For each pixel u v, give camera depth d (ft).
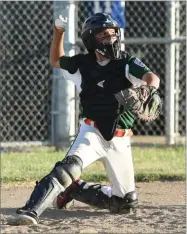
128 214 55.42
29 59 103.09
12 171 77.77
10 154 93.04
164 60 110.93
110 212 56.44
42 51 103.09
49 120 104.06
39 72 103.19
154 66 113.19
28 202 50.31
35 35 102.89
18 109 103.50
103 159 54.08
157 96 49.67
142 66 51.16
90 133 52.29
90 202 57.06
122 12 95.50
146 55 112.27
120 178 54.60
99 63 52.80
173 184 72.18
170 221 51.80
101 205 56.59
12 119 103.35
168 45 98.37
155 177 74.64
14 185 72.02
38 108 104.32
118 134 53.31
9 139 103.45
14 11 102.32
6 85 103.09
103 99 52.06
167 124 99.66
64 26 54.19
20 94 103.71
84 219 53.16
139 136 110.73
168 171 77.41
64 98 95.55
